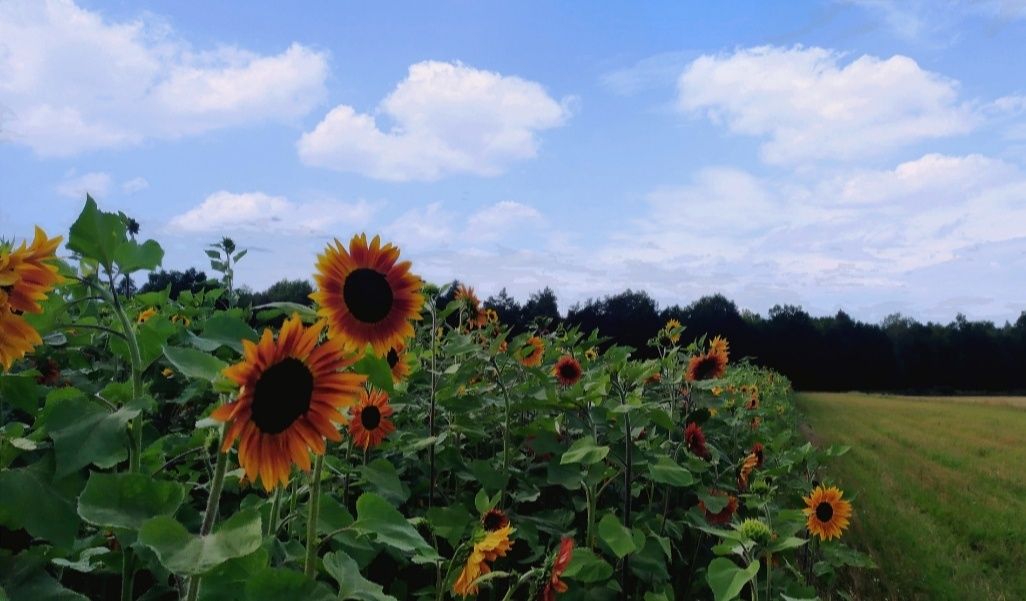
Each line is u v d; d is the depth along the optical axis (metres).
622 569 3.70
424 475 4.34
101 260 2.02
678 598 4.56
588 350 6.61
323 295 2.41
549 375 5.54
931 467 16.78
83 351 3.96
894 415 34.25
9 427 2.04
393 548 3.06
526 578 2.80
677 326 6.53
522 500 4.18
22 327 1.85
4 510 1.59
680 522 4.75
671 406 5.64
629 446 4.11
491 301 10.50
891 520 10.30
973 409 41.59
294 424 1.70
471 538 2.92
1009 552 9.49
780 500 6.52
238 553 1.45
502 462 4.49
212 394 3.90
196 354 1.77
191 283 6.01
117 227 2.04
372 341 2.45
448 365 5.13
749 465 5.55
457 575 2.88
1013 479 15.78
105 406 2.04
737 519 4.99
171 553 1.43
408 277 2.52
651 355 10.95
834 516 5.22
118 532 1.71
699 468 4.57
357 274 2.43
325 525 2.29
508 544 2.92
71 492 1.69
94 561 2.19
